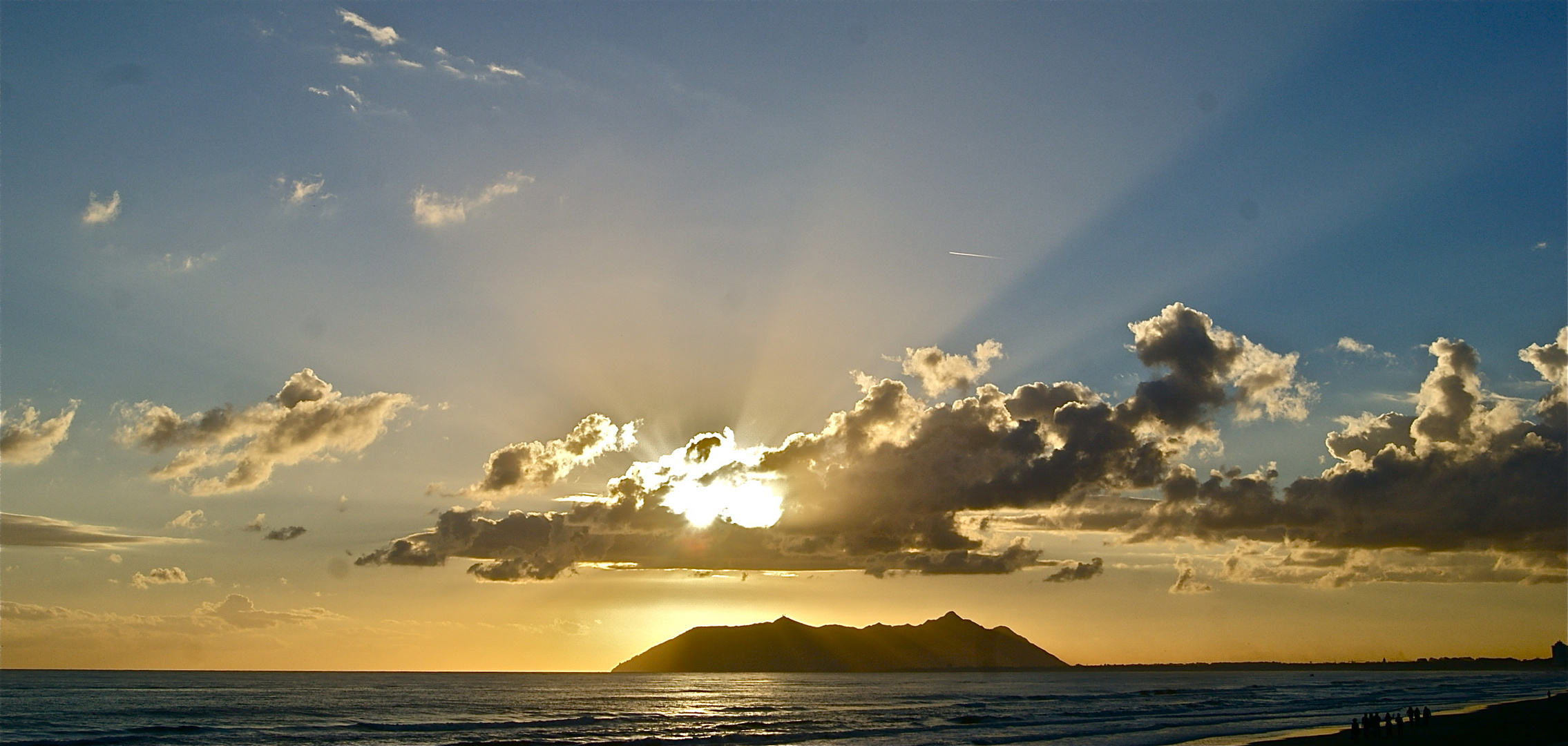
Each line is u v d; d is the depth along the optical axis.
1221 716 134.25
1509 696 176.12
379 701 192.00
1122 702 182.12
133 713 149.12
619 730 121.06
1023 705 175.88
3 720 133.25
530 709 170.00
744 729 121.25
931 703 188.00
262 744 102.69
